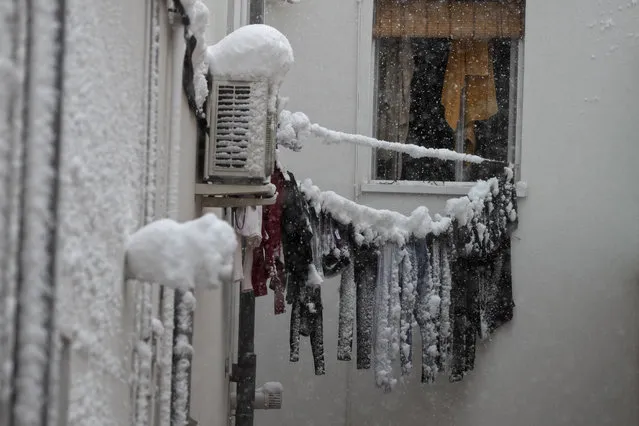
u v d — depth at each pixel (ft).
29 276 5.86
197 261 8.67
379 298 27.07
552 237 31.81
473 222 29.27
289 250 23.45
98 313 7.84
